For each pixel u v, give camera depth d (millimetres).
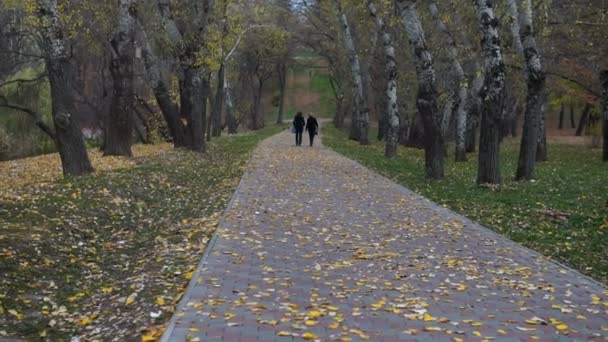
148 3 29359
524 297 7191
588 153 35094
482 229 11031
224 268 8086
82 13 25391
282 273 7945
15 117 29922
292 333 5832
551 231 11266
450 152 35812
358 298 6996
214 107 47250
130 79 21656
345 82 50531
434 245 9719
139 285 7531
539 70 18531
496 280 7844
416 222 11555
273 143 37594
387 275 7977
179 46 26531
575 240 10570
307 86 94375
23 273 7703
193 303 6598
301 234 10344
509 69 29406
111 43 21391
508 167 25328
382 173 20719
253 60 60125
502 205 13906
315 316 6324
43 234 9234
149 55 27219
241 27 31250
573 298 7199
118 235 10578
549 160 29750
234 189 15828
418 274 8039
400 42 35156
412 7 18562
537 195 15445
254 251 9070
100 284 7809
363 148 34000
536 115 18781
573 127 70312
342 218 11867
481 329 6086
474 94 29625
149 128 33125
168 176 17562
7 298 6875
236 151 30344
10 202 11094
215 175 19250
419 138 37219
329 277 7832
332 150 31469
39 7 15727
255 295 6969
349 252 9164
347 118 75688
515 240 10539
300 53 67938
